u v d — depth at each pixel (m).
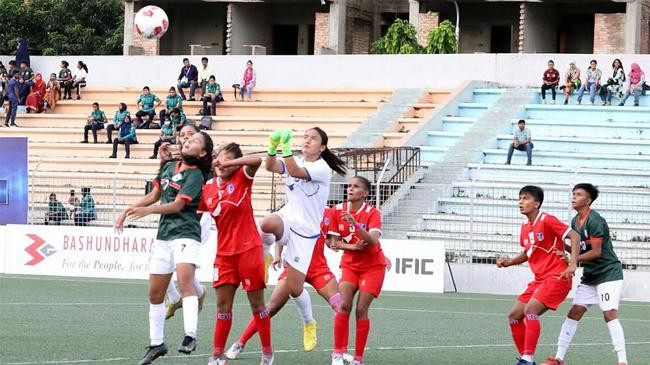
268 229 17.61
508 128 48.47
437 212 40.53
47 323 22.89
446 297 33.53
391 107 52.12
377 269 18.05
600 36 62.62
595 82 49.97
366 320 17.98
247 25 69.38
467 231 37.41
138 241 36.53
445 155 46.19
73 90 59.69
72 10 78.00
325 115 53.53
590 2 64.81
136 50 67.62
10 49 75.81
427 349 21.05
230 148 16.89
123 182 40.22
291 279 17.77
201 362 17.98
